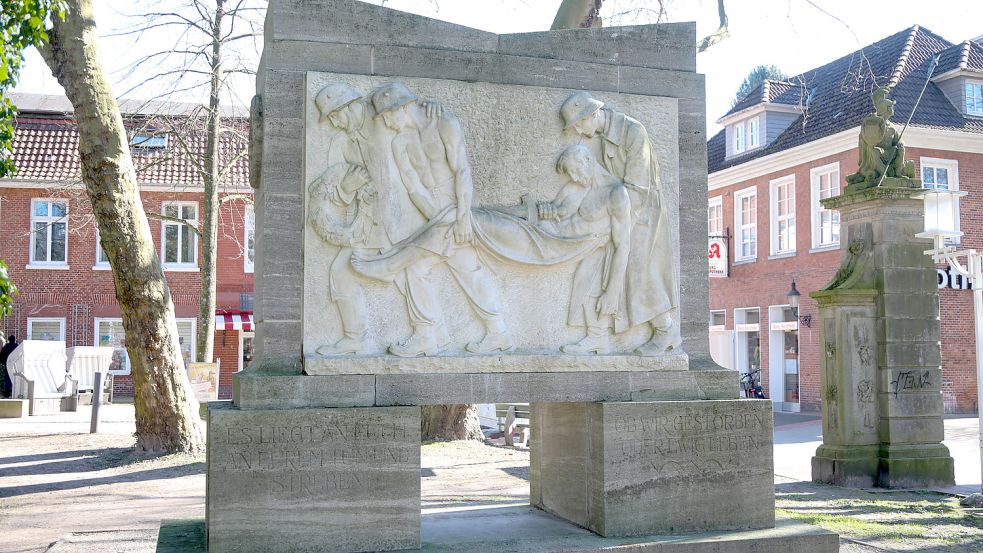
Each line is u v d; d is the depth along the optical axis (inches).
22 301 1151.6
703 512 249.0
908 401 441.7
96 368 975.0
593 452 247.6
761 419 256.2
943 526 330.0
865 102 1002.1
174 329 521.3
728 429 253.1
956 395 932.6
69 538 299.7
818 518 344.8
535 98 253.3
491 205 247.8
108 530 315.6
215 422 215.6
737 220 1184.8
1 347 977.5
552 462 276.5
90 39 491.8
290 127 234.7
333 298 232.2
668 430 248.1
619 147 258.2
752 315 1176.2
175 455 506.6
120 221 498.6
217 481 215.0
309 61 236.2
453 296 243.3
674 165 265.1
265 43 248.8
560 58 257.4
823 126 1051.3
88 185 498.6
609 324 255.9
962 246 962.1
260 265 238.5
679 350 260.4
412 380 234.2
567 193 253.9
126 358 1173.7
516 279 249.3
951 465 440.5
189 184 1132.5
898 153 452.8
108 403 992.9
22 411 808.3
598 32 261.6
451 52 246.8
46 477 455.5
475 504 307.3
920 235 398.9
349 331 232.7
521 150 251.0
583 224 253.0
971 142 972.6
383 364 232.4
